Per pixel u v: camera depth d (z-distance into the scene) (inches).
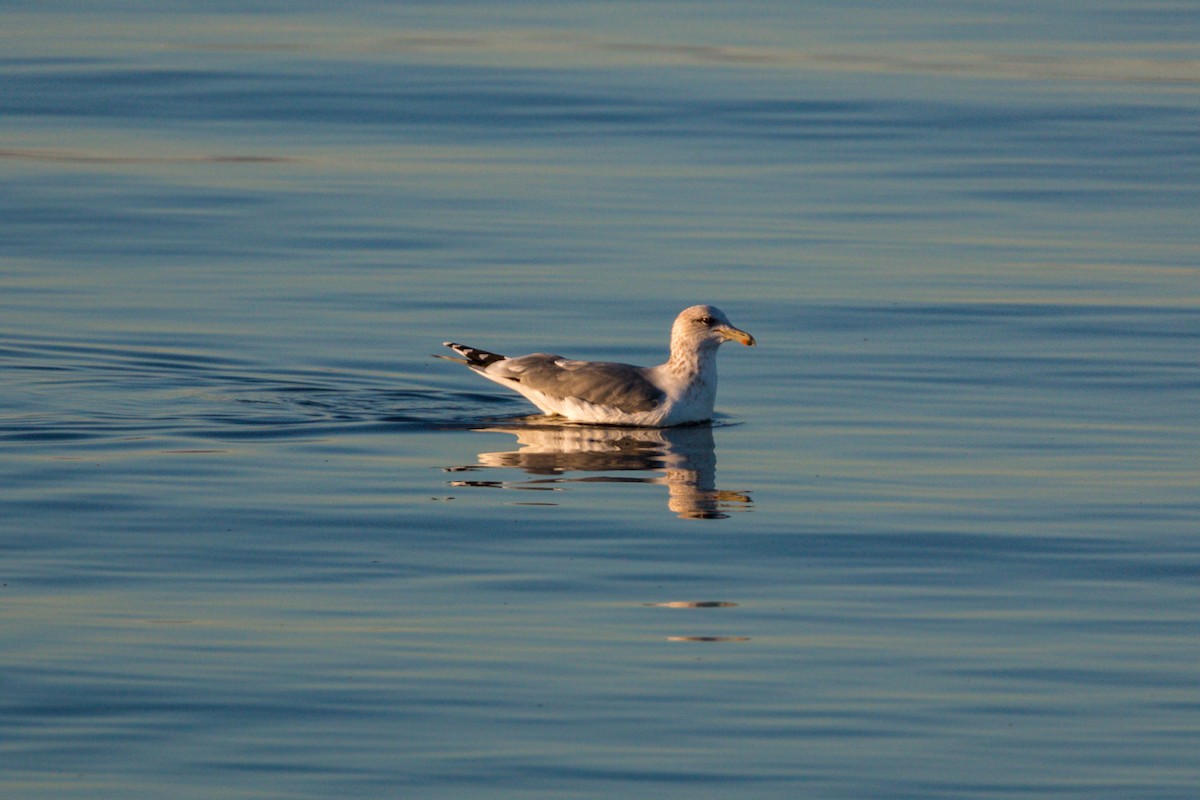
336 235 1013.8
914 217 1058.7
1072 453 677.9
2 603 506.6
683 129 1274.6
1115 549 568.7
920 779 410.3
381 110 1307.8
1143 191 1118.4
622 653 480.4
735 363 821.2
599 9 1691.7
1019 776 412.2
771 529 588.7
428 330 858.8
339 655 474.9
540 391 743.7
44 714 435.5
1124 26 1633.9
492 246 994.7
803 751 423.8
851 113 1315.2
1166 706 450.3
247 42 1515.7
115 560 546.3
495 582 534.6
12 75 1380.4
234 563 546.3
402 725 434.6
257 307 890.1
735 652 481.7
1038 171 1167.0
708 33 1582.2
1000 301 902.4
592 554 561.9
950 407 748.0
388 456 677.3
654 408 727.1
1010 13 1700.3
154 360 804.6
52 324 853.2
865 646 486.9
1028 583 538.9
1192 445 685.9
